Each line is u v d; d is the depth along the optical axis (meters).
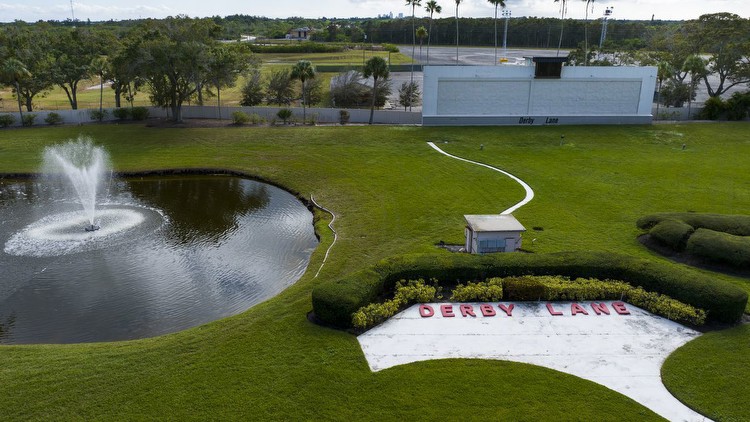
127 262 23.92
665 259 21.77
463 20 157.38
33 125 53.56
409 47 154.25
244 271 23.20
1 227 28.12
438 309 17.72
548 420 12.52
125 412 12.80
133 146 45.38
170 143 46.00
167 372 14.41
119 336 18.11
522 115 52.25
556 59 50.22
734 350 15.21
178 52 50.53
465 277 19.08
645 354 15.20
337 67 96.19
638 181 33.81
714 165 37.72
